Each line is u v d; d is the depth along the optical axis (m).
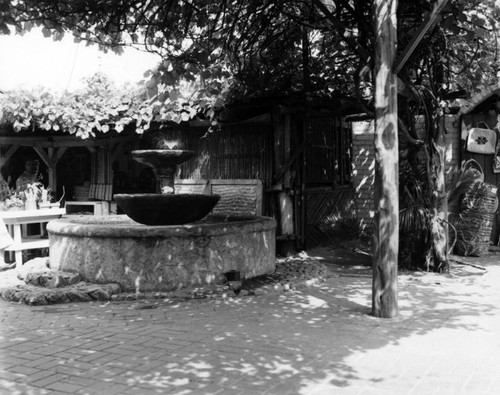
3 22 6.03
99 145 11.92
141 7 7.05
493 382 4.07
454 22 7.41
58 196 13.23
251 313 6.25
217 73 8.27
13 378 4.25
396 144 6.06
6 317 6.20
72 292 6.92
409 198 9.45
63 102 10.35
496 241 11.90
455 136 11.70
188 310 6.43
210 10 7.99
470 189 10.07
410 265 9.16
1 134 11.15
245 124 10.87
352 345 5.00
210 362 4.57
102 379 4.22
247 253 7.83
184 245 7.24
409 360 4.57
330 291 7.46
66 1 6.52
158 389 4.00
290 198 10.75
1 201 10.98
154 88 7.85
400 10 7.91
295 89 10.34
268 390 3.96
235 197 11.05
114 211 11.92
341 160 12.66
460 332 5.40
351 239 12.68
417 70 9.21
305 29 9.74
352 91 10.29
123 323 5.89
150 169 13.19
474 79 9.43
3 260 9.85
